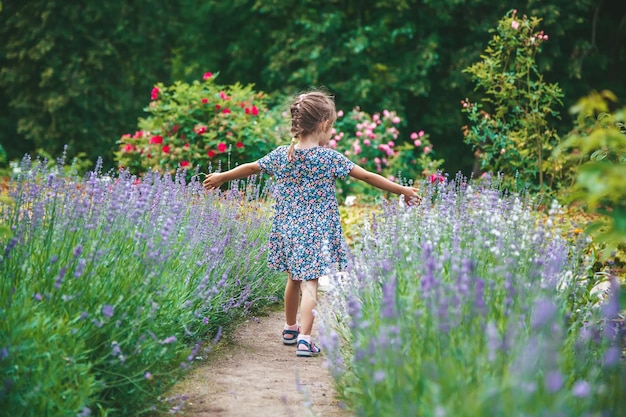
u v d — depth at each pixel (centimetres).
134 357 314
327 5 1747
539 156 1062
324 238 448
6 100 2002
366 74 1733
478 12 1697
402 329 279
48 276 314
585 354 286
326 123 462
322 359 433
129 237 371
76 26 1880
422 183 545
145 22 1980
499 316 289
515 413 197
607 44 1736
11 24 1886
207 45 2005
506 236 373
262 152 1038
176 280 392
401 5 1661
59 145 1914
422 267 318
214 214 489
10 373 268
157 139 1020
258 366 408
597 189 223
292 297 462
